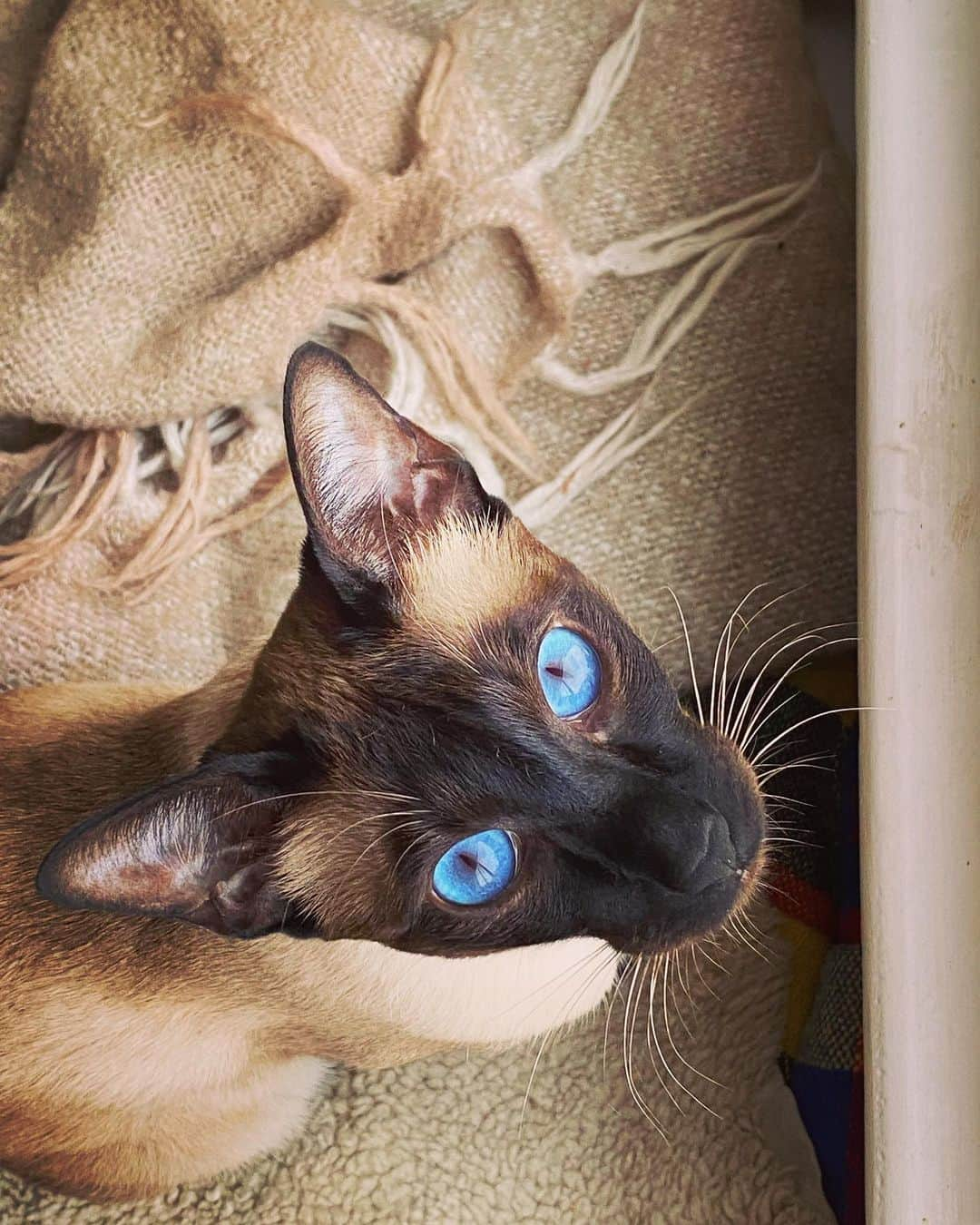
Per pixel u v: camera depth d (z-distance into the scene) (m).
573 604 0.45
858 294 0.52
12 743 0.52
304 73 0.57
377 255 0.58
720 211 0.59
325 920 0.45
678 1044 0.57
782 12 0.60
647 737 0.45
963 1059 0.48
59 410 0.57
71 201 0.59
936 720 0.49
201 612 0.58
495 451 0.59
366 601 0.44
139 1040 0.51
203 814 0.42
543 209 0.58
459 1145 0.57
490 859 0.44
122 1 0.58
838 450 0.59
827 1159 0.55
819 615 0.59
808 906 0.57
